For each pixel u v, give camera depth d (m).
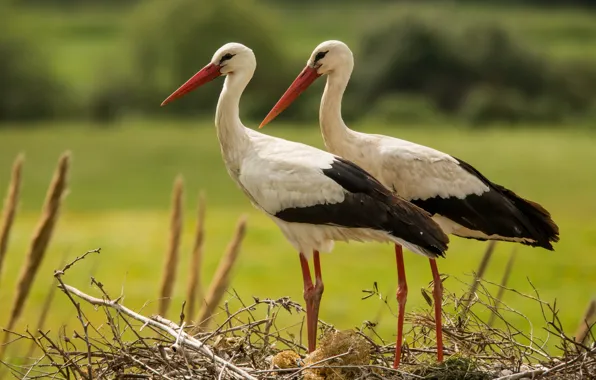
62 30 66.81
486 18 51.28
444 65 46.78
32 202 26.81
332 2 73.06
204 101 49.88
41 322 7.31
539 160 33.72
